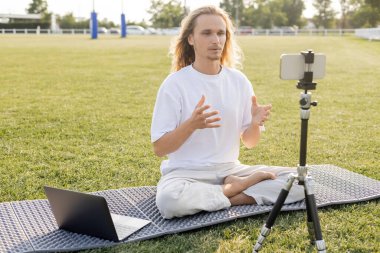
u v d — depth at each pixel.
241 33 63.03
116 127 7.55
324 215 3.92
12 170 5.27
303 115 3.02
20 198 4.42
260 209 3.93
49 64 19.17
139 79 14.35
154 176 5.10
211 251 3.35
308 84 3.01
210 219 3.76
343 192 4.36
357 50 27.42
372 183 4.62
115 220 3.75
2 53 25.02
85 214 3.46
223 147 4.15
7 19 89.31
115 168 5.36
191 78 4.00
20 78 14.38
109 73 16.02
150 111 9.02
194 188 3.83
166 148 3.74
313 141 6.71
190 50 4.21
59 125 7.66
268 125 7.75
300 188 4.04
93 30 48.16
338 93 11.34
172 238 3.53
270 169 4.20
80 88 12.28
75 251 3.35
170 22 91.62
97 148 6.26
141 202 4.19
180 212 3.76
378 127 7.63
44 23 71.31
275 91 11.78
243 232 3.62
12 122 7.84
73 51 27.16
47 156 5.83
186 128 3.62
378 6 75.75
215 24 3.94
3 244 3.40
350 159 5.77
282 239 3.50
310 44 34.06
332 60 20.70
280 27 97.12
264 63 19.58
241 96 4.20
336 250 3.35
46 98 10.51
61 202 3.54
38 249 3.33
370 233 3.62
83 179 4.99
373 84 12.94
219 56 3.99
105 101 10.16
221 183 4.17
